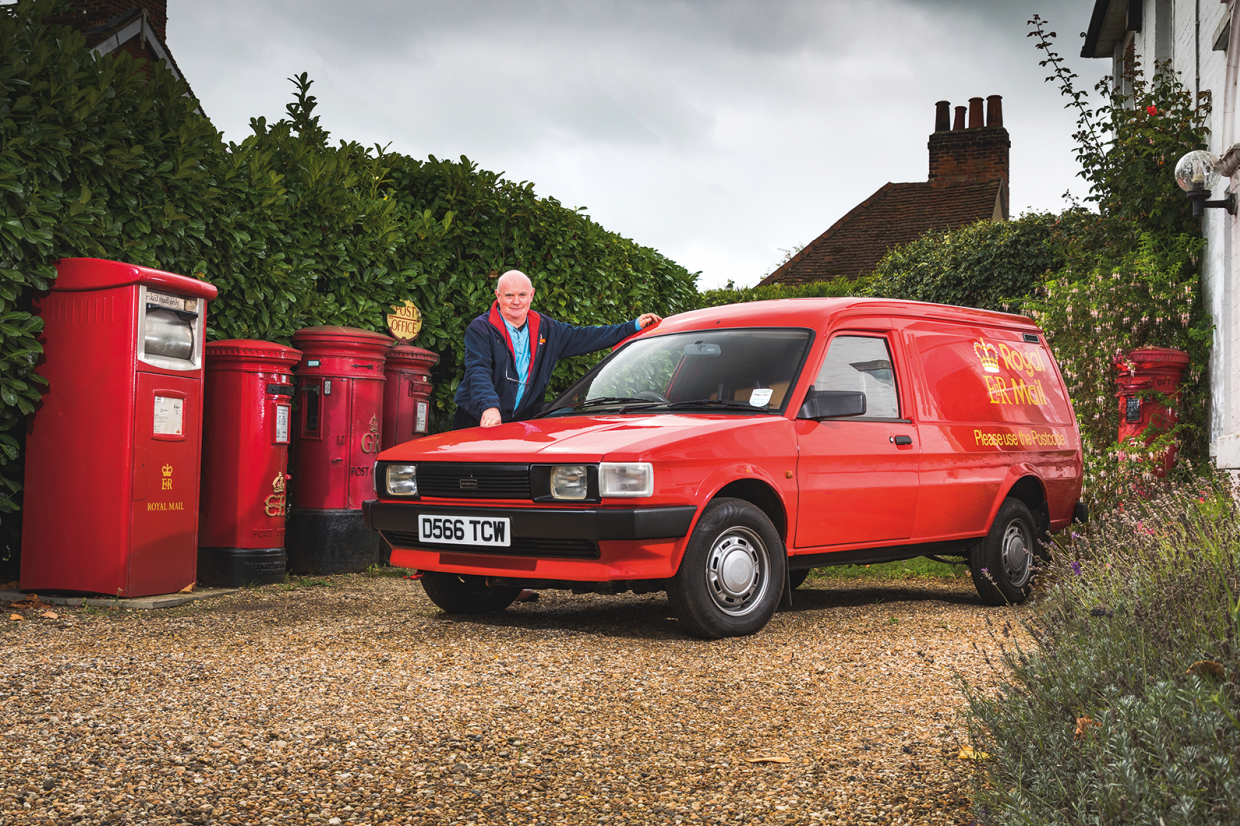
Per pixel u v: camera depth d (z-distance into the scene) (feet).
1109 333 36.27
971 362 22.45
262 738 11.18
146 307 20.35
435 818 9.05
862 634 17.62
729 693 13.38
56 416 20.27
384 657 15.15
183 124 23.13
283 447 23.81
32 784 9.62
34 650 15.35
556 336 23.45
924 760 10.60
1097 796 7.04
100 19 66.23
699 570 16.48
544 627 18.06
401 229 29.50
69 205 20.54
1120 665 9.27
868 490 19.04
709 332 20.70
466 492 17.42
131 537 20.06
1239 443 28.32
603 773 10.26
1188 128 36.58
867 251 94.53
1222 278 33.17
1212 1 35.55
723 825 8.94
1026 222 55.93
